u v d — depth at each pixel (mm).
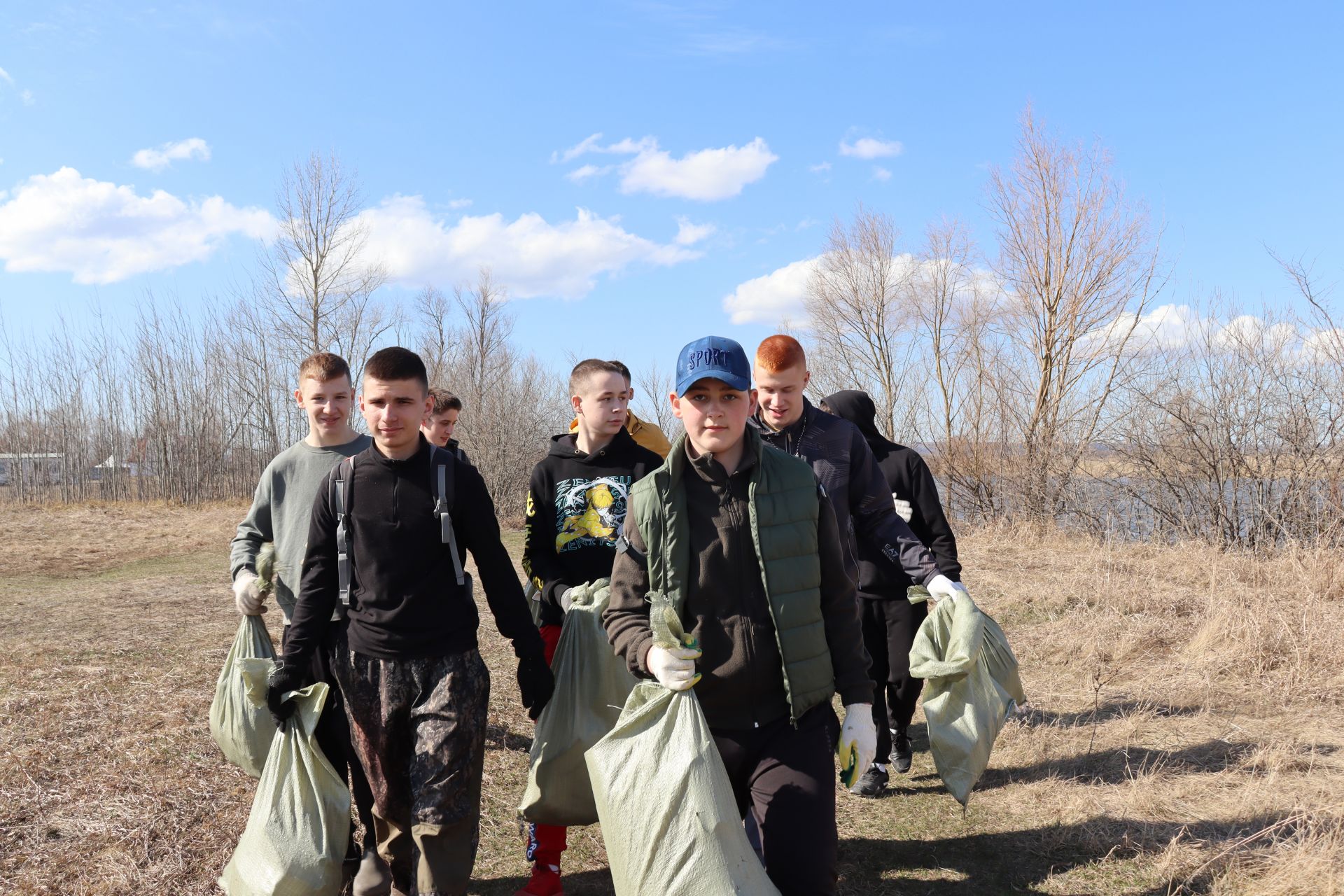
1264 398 11727
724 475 2357
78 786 3949
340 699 3012
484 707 2711
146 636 7535
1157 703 5316
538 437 22328
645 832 2115
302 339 30453
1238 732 4750
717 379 2246
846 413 4227
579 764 2852
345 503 2699
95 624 8281
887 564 4129
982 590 8859
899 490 4113
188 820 3639
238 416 29312
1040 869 3352
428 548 2664
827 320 24688
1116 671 6105
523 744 4902
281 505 3344
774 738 2309
